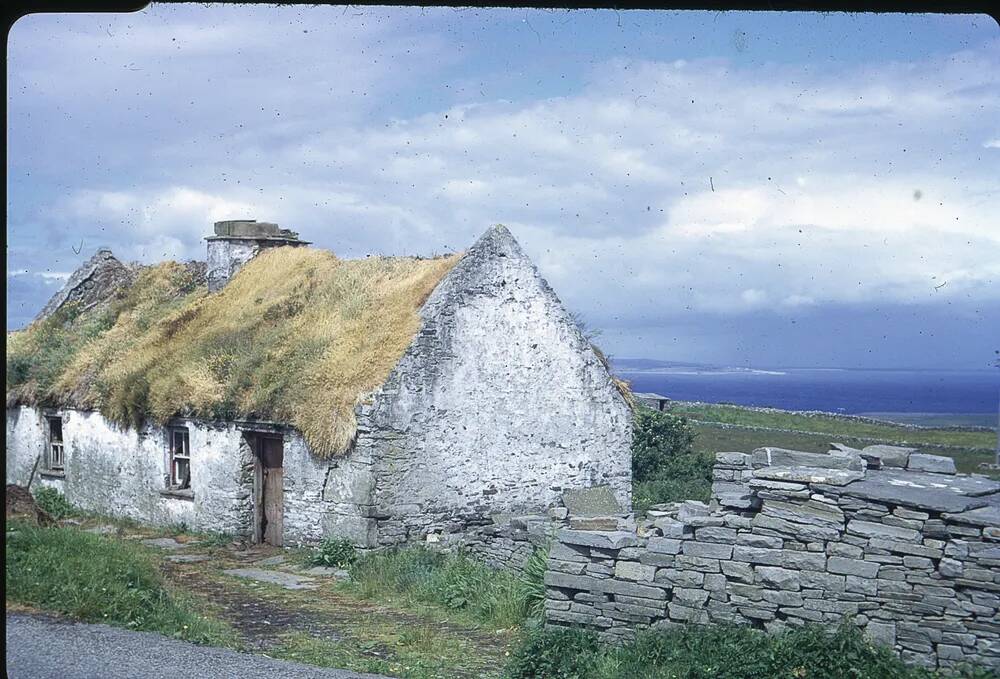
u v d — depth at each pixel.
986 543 8.82
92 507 21.77
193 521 19.30
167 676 8.28
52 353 23.67
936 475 10.52
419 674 9.44
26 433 23.66
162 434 20.05
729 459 11.70
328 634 11.22
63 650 8.80
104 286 26.84
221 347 19.75
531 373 18.75
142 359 21.11
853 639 8.87
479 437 17.81
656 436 23.61
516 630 11.37
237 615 12.11
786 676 8.57
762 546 9.71
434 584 13.56
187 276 25.20
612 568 10.39
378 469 16.31
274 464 18.36
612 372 21.02
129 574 11.37
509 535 14.37
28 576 10.57
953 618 8.85
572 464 19.34
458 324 17.58
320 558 16.03
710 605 9.91
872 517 9.32
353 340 17.81
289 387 17.61
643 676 8.93
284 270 21.86
